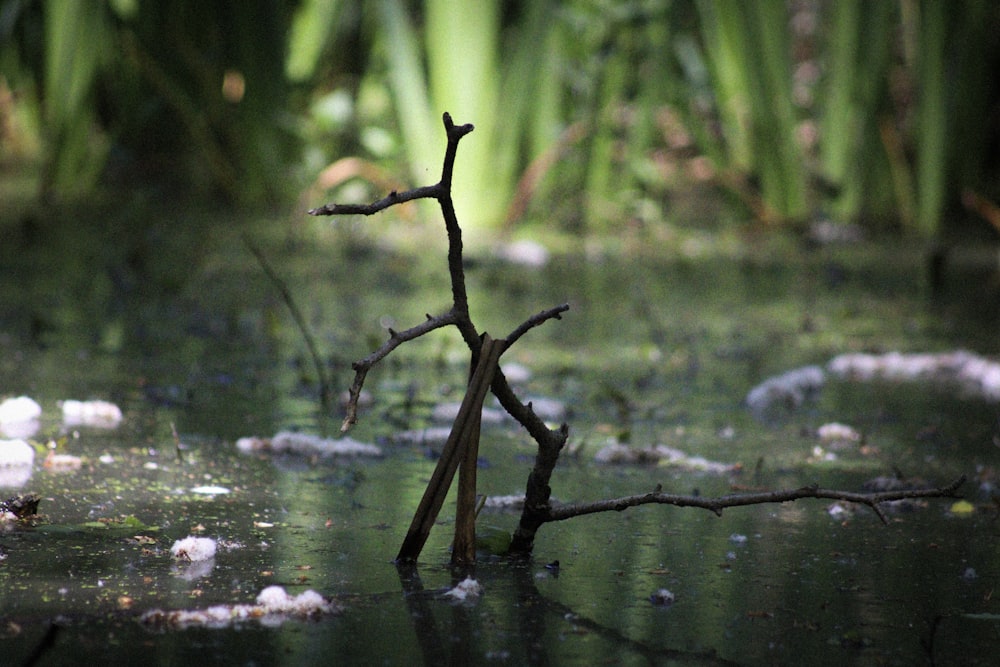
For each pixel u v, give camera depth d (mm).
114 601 3881
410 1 16438
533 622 3846
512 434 6566
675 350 9070
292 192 16453
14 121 20797
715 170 17016
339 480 5473
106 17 16094
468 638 3691
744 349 9242
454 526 4820
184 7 16172
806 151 18797
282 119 16016
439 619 3838
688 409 7273
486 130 15266
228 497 5141
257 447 5965
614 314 10633
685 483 5672
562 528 4914
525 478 5656
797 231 16547
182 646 3541
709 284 12562
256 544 4531
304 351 8555
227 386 7375
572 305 10992
